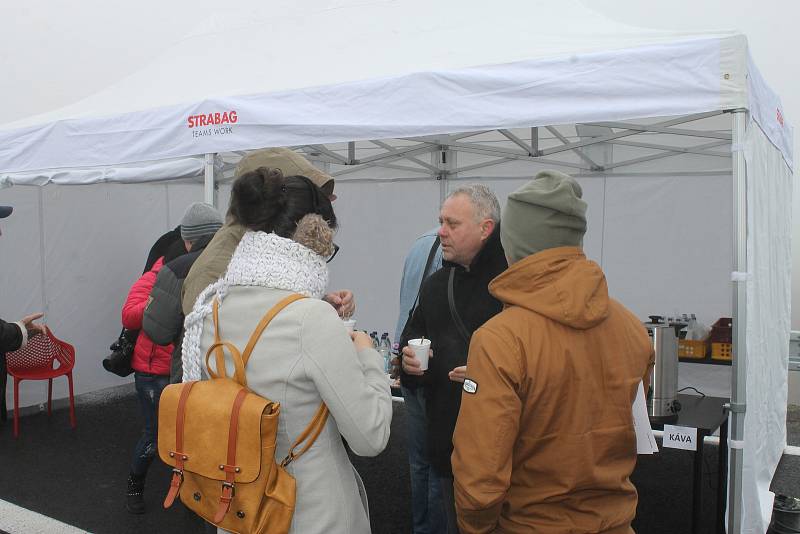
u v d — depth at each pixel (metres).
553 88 2.95
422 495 3.11
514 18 3.78
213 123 3.95
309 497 1.58
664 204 6.07
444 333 2.39
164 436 1.63
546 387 1.52
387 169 7.14
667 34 2.89
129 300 3.92
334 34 4.45
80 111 4.79
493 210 2.33
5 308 5.98
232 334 1.63
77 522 3.94
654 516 4.04
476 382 1.53
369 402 1.59
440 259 3.16
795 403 7.34
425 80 3.28
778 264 4.25
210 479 1.55
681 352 5.12
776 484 4.61
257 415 1.49
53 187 6.30
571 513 1.56
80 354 6.64
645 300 6.21
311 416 1.58
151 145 4.22
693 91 2.68
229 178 6.29
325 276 1.72
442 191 6.89
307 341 1.54
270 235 1.68
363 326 7.45
